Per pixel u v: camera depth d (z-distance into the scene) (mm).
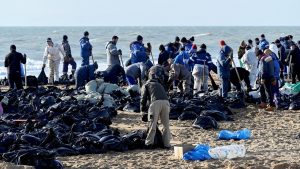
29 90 26922
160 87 15867
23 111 22188
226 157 14359
